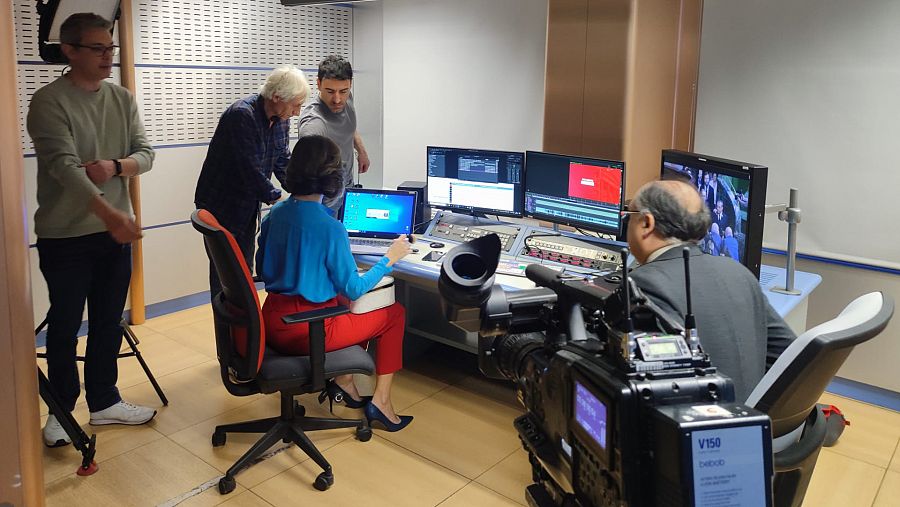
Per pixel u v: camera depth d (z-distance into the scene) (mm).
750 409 830
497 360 1356
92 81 2812
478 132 4680
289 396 2838
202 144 4504
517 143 4500
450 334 3668
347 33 5234
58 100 2713
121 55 3988
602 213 3047
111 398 3113
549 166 3215
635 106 3449
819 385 1538
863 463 2920
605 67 3486
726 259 1728
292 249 2631
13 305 586
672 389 859
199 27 4355
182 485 2689
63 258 2816
